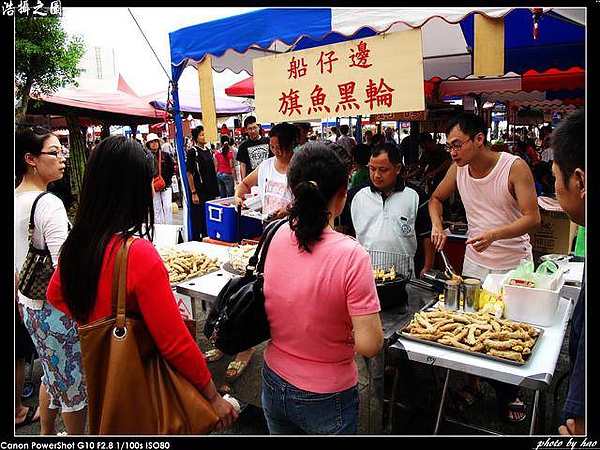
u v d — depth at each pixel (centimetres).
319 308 124
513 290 188
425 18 214
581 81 612
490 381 244
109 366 125
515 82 645
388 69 227
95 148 133
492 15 199
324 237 127
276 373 136
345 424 132
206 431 132
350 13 240
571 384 107
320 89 253
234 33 297
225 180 794
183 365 132
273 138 309
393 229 252
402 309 201
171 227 376
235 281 150
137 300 127
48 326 192
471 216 243
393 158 246
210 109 327
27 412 254
